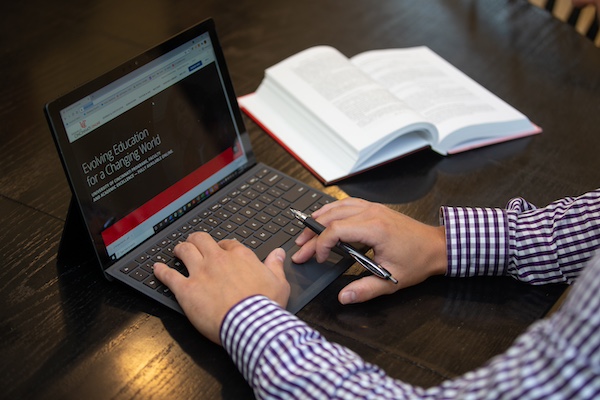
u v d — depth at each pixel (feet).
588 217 3.08
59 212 3.32
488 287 3.04
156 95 3.05
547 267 3.07
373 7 5.04
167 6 4.94
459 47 4.65
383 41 4.69
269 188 3.41
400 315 2.84
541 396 1.91
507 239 3.07
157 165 3.09
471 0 5.14
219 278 2.71
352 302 2.86
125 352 2.64
